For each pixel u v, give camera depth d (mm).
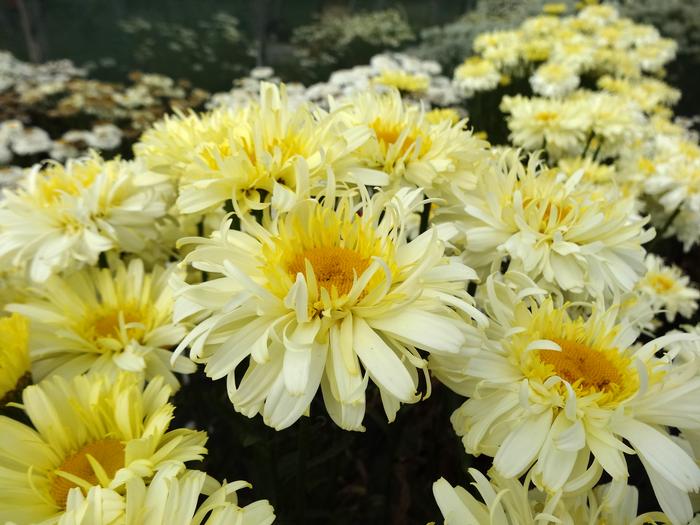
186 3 2225
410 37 1767
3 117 1040
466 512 163
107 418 181
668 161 485
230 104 1011
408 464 310
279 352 163
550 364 179
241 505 292
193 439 176
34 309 245
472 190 258
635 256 242
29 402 177
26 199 282
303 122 233
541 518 155
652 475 166
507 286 208
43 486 172
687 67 1373
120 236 274
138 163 302
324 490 282
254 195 213
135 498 147
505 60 852
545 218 246
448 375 182
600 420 169
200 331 167
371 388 286
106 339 235
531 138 506
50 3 1933
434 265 164
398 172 246
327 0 2682
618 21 1120
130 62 1703
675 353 193
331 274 174
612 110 506
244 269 174
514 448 167
